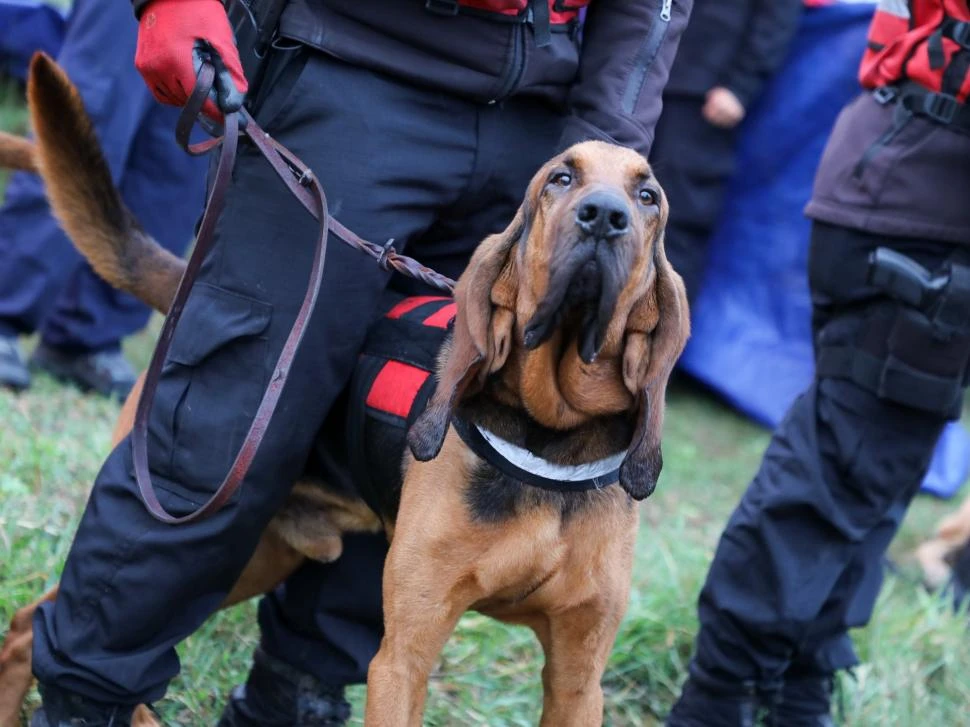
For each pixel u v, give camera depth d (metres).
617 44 2.56
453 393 2.21
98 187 2.89
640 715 3.44
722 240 6.20
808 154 5.95
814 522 3.01
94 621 2.42
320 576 2.78
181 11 2.27
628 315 2.23
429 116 2.50
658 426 2.23
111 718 2.47
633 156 2.22
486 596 2.33
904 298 2.84
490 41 2.47
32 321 4.51
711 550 4.43
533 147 2.67
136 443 2.43
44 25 6.37
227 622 3.34
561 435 2.27
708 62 5.27
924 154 2.86
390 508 2.51
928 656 3.86
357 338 2.48
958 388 2.93
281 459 2.44
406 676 2.30
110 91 4.28
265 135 2.38
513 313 2.24
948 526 4.67
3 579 3.21
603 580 2.33
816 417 3.03
